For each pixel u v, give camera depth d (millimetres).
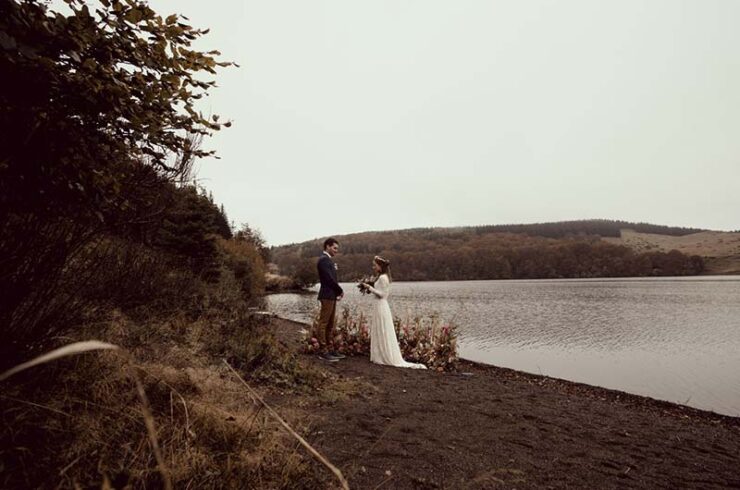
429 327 9094
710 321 22125
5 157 1780
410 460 3086
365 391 5090
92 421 2133
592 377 9641
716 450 4074
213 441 2477
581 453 3623
